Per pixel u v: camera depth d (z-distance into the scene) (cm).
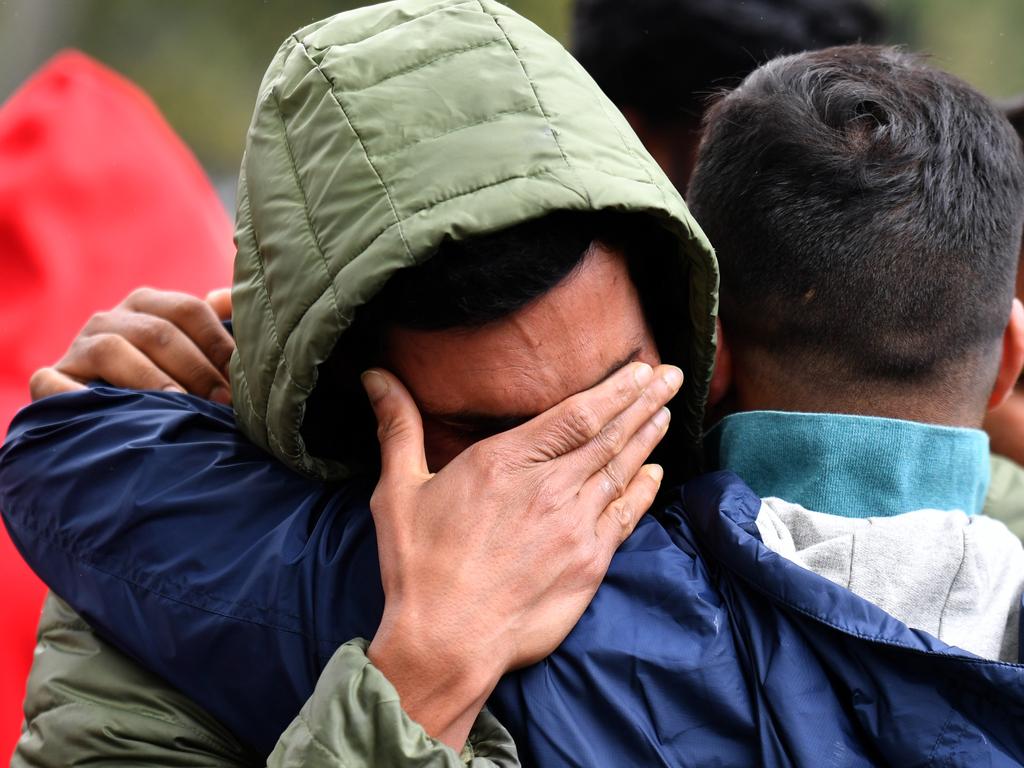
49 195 793
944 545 393
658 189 387
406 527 373
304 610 389
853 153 411
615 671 374
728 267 433
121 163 831
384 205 370
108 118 851
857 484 411
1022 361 464
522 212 362
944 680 359
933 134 418
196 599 399
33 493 436
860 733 370
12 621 652
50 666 426
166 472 427
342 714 346
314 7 2530
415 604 359
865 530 395
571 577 373
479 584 362
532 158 372
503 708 374
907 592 389
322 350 377
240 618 393
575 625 379
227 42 2511
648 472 401
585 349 384
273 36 2509
